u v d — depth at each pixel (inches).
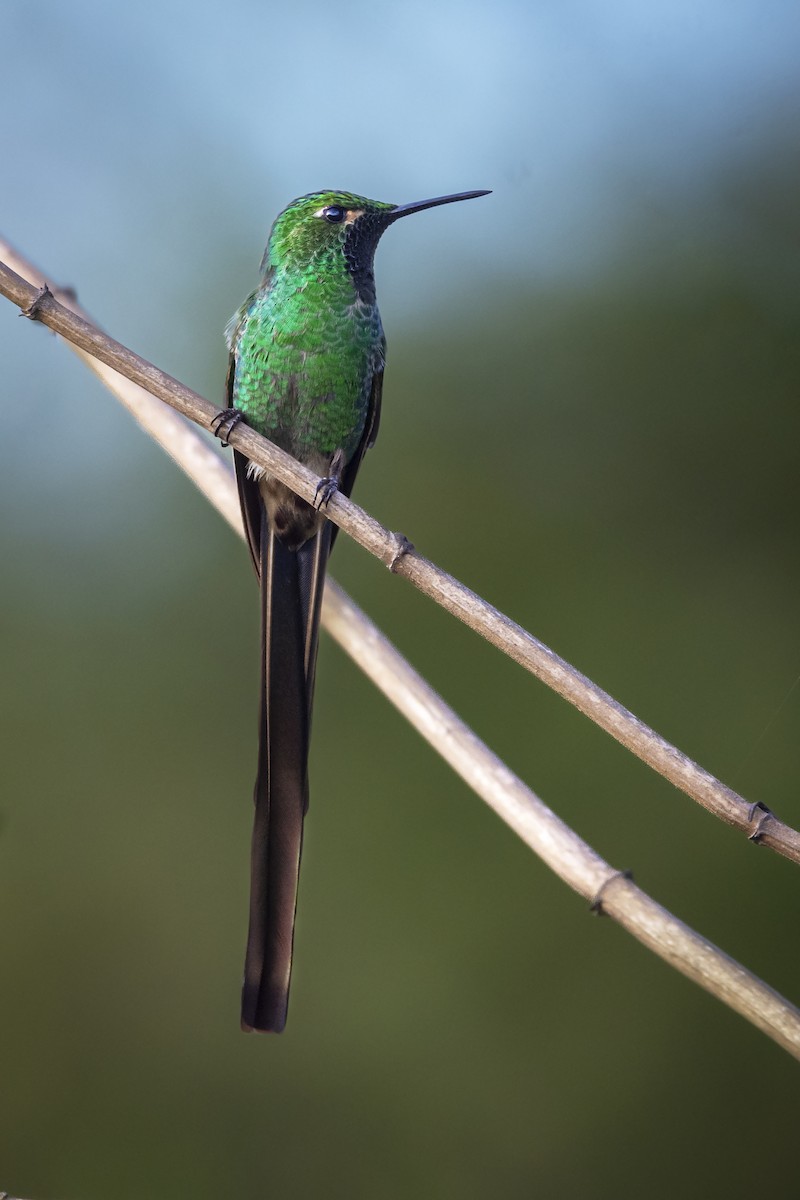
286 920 237.5
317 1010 413.1
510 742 439.2
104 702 454.0
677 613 446.0
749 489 451.8
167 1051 408.5
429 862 425.1
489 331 479.8
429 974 411.5
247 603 461.1
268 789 251.3
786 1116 385.7
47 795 443.2
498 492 467.2
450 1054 402.0
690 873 413.4
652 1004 401.1
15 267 273.0
